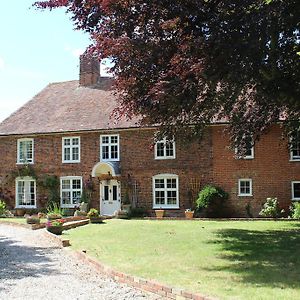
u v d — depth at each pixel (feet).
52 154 110.42
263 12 40.91
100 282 34.60
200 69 42.16
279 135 93.40
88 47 47.52
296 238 56.18
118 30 47.78
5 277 37.11
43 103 123.95
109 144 105.50
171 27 43.83
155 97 43.91
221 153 96.48
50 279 36.01
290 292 28.58
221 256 43.55
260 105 64.49
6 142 115.14
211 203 93.25
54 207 106.63
